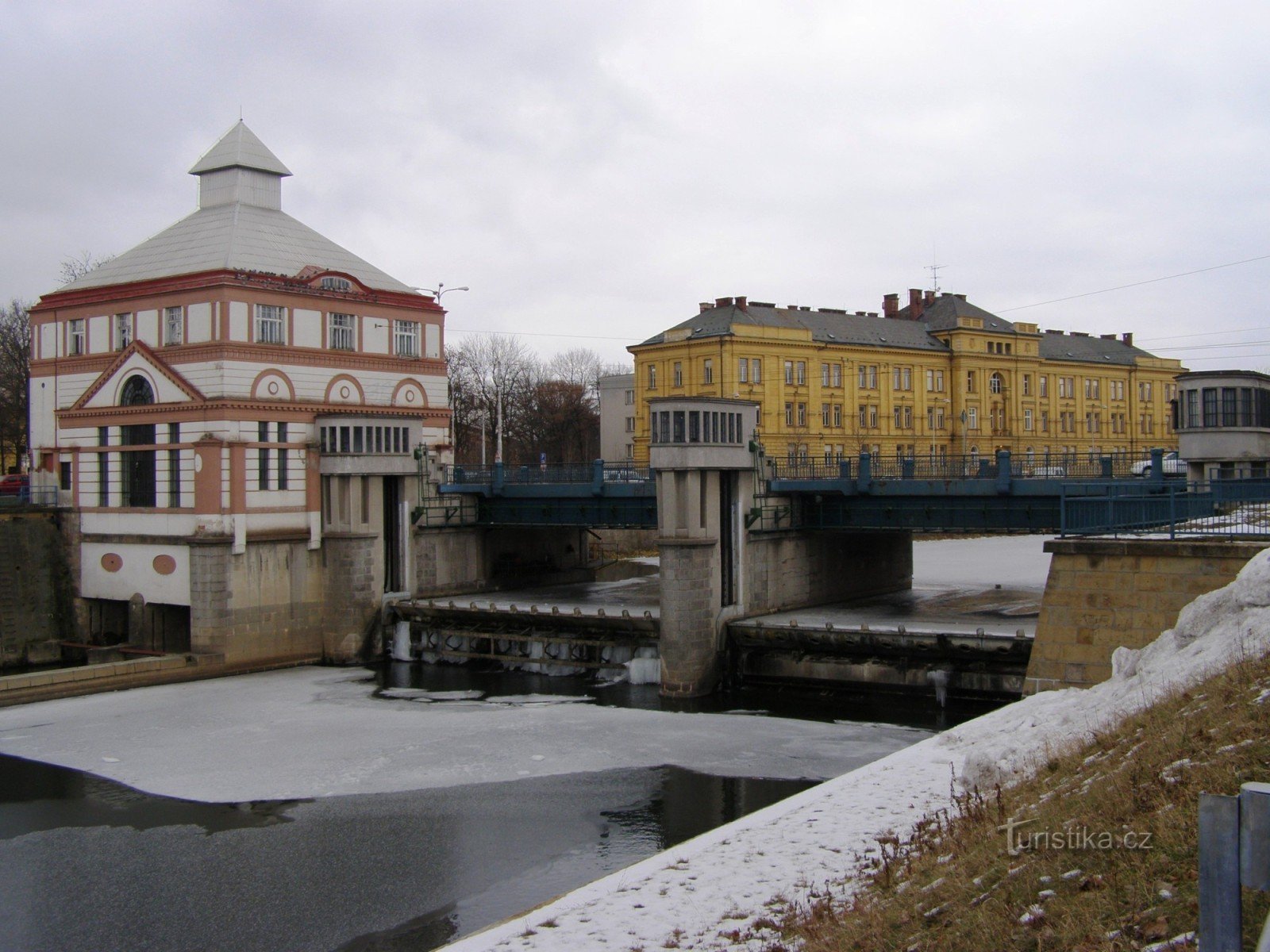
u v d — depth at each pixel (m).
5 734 42.38
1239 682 18.47
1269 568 22.80
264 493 54.88
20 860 29.69
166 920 25.61
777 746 38.91
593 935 17.77
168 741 41.16
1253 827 9.08
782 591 55.09
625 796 33.75
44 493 60.25
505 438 142.88
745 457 51.38
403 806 33.34
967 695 44.31
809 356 113.38
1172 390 150.38
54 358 60.75
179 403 54.16
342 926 25.02
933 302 133.12
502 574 66.88
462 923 24.95
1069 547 31.20
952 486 49.66
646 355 114.75
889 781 24.53
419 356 63.09
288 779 36.25
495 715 44.59
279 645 55.50
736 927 17.48
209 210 61.03
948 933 14.35
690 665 48.06
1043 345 138.38
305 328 56.97
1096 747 20.00
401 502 59.84
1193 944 11.34
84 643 58.75
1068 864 14.80
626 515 58.12
